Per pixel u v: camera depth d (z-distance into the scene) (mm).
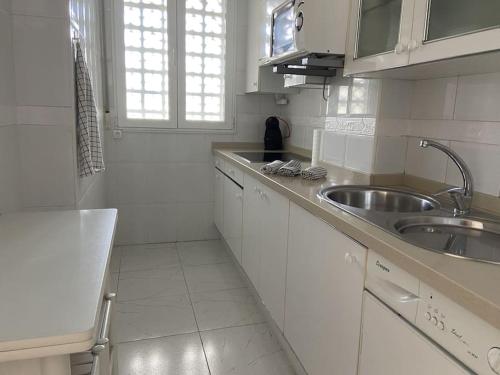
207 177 3408
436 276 840
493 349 729
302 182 1874
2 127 1506
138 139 3180
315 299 1490
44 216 1269
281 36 2256
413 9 1313
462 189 1437
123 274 2773
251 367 1813
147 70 3113
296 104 3125
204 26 3174
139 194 3271
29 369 646
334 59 1955
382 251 1037
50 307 673
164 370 1779
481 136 1493
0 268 840
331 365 1376
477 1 1124
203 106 3299
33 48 1684
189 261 3031
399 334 996
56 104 1747
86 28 2273
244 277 2691
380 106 1854
